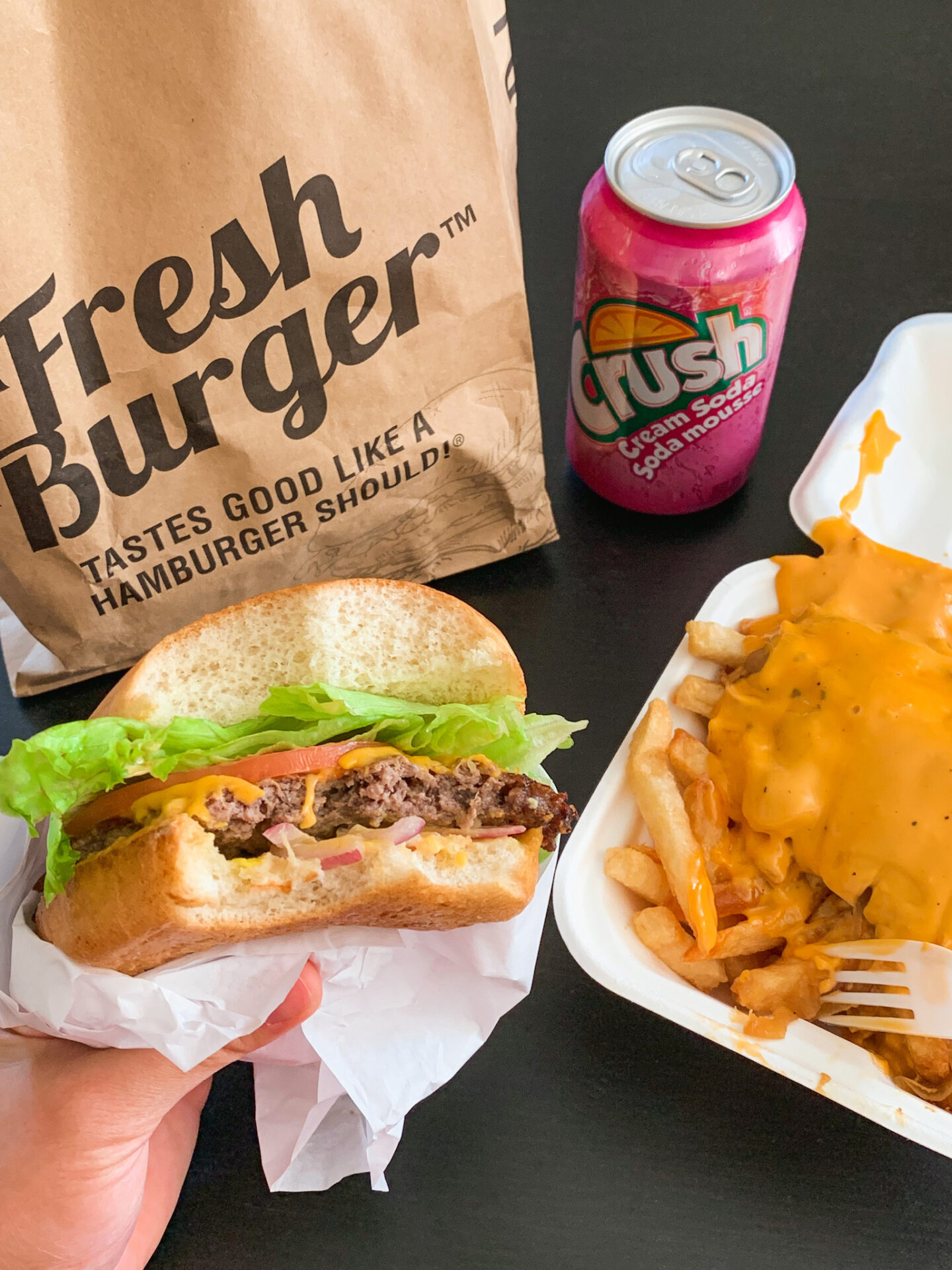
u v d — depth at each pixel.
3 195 0.22
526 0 0.52
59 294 0.24
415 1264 0.23
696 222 0.28
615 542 0.35
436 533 0.32
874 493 0.33
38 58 0.21
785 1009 0.25
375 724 0.24
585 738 0.30
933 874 0.24
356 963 0.23
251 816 0.21
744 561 0.34
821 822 0.26
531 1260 0.23
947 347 0.35
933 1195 0.24
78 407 0.25
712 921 0.25
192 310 0.25
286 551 0.30
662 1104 0.25
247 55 0.23
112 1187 0.22
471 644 0.24
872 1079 0.23
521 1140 0.24
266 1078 0.25
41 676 0.31
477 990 0.25
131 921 0.20
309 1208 0.24
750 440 0.33
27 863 0.23
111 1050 0.22
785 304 0.30
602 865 0.27
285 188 0.24
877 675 0.27
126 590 0.29
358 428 0.29
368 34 0.24
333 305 0.26
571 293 0.41
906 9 0.51
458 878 0.22
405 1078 0.24
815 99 0.47
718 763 0.28
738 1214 0.23
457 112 0.26
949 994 0.23
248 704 0.23
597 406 0.33
